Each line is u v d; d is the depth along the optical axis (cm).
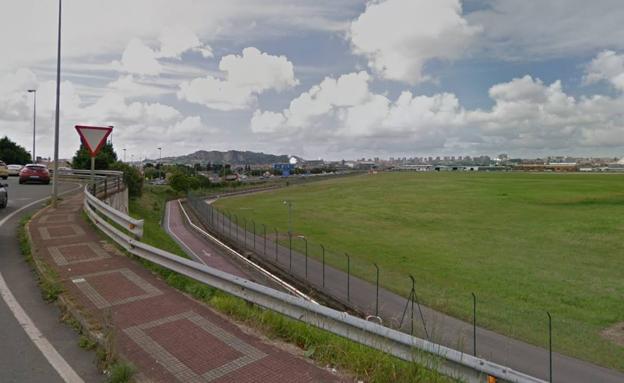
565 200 7838
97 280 842
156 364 509
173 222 5038
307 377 481
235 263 2980
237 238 3978
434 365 472
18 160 8338
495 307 2186
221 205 7612
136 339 578
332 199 8588
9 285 834
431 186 11162
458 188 10494
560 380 1382
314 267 2867
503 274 3028
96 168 5794
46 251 1065
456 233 4888
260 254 3228
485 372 445
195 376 483
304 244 3875
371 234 4788
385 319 1878
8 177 4503
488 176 15962
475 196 8756
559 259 3572
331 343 551
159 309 695
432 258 3534
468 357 466
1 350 557
